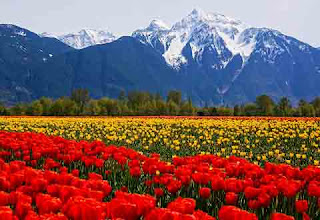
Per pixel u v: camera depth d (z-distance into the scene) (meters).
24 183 7.24
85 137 21.73
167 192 7.82
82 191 5.28
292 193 6.55
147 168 8.54
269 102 64.19
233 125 28.11
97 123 30.36
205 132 24.42
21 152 12.83
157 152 17.33
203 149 18.31
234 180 6.82
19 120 33.69
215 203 7.11
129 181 9.08
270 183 6.86
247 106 66.00
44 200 4.81
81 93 76.50
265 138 22.56
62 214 4.05
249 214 4.41
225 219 4.52
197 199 7.43
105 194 6.14
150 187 8.28
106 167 10.38
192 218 3.98
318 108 61.31
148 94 81.38
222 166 8.91
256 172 7.64
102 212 4.29
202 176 7.21
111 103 67.38
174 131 26.16
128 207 4.35
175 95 82.81
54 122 31.64
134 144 19.53
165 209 4.25
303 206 5.96
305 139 22.03
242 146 19.59
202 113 68.06
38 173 6.76
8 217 4.01
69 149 11.14
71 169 10.46
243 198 7.01
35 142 12.39
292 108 63.28
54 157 11.03
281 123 29.78
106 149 10.62
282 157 16.44
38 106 62.31
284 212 6.80
